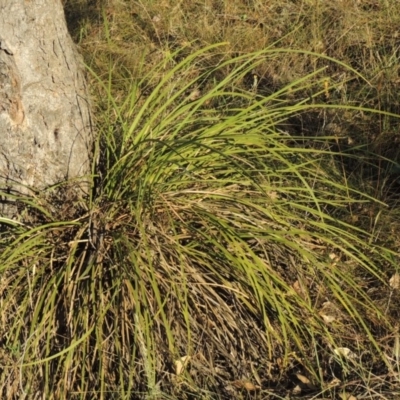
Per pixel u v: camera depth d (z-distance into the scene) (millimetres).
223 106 4285
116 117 3592
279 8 5773
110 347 2979
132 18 5902
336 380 3141
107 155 3246
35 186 3197
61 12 3168
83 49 5469
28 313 2992
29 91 3062
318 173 3719
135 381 2998
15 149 3121
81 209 3225
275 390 3150
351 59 5203
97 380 2936
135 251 2975
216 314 3102
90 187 3205
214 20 5723
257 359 3221
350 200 3383
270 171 3217
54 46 3104
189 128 3549
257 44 5352
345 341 3334
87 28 5797
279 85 5008
